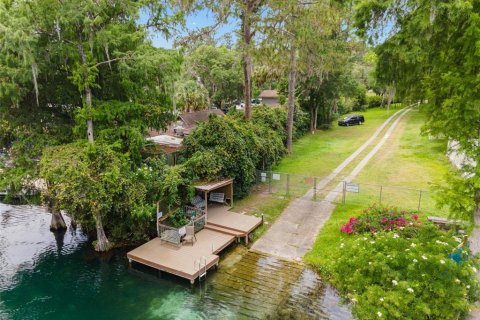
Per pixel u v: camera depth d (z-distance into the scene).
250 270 12.51
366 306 7.57
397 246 8.95
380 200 16.41
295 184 19.45
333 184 20.42
